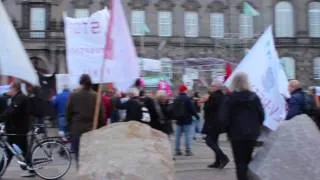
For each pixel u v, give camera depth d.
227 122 10.13
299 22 65.38
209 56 64.06
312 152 9.20
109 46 9.63
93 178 8.30
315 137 9.35
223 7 64.62
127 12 62.72
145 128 8.77
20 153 12.26
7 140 12.21
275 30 65.12
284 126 9.52
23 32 59.88
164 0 63.53
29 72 8.43
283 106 11.82
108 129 8.75
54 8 60.50
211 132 13.83
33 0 60.16
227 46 64.31
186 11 64.12
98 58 14.10
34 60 60.19
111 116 16.80
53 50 60.06
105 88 16.97
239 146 10.02
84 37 14.17
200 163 15.03
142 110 13.57
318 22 65.81
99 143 8.59
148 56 62.56
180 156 16.80
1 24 8.32
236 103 10.08
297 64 65.44
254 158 9.70
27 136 12.31
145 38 62.78
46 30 60.06
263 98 11.80
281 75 15.63
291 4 65.38
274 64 11.91
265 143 9.73
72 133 10.99
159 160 8.45
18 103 12.06
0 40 8.30
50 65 60.03
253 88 11.85
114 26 9.61
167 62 61.47
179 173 13.09
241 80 10.17
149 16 63.16
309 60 65.62
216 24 64.69
